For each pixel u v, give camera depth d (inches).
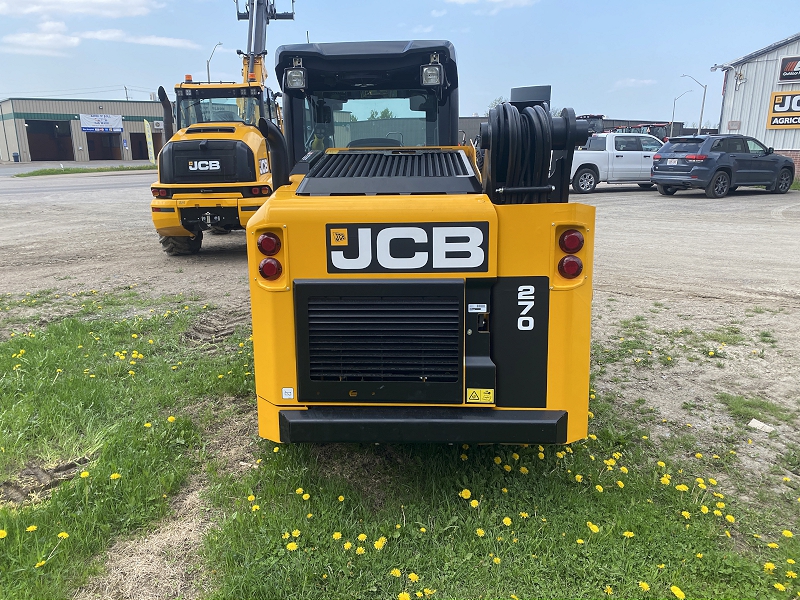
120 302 271.0
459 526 112.7
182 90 382.9
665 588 98.9
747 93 914.7
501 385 111.7
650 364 197.8
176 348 209.0
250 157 346.3
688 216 527.2
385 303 109.7
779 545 108.9
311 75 182.5
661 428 155.4
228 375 180.7
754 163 692.1
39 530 108.3
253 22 462.3
